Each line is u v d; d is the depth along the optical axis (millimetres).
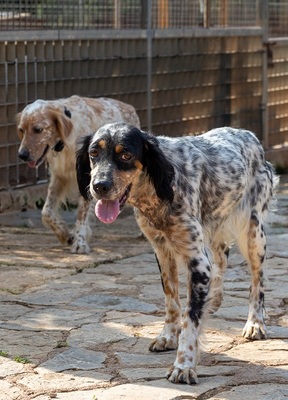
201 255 6328
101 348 6715
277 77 16891
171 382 5977
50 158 10383
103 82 13469
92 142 6168
